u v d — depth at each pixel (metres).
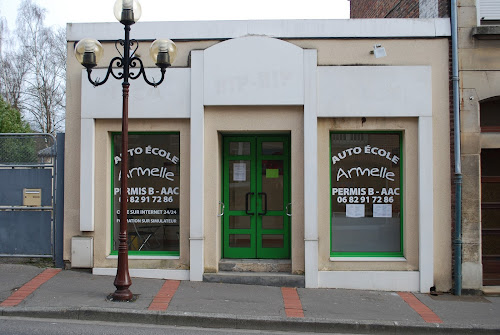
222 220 9.20
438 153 8.45
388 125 8.54
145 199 8.86
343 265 8.45
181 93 8.55
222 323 6.64
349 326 6.62
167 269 8.56
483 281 8.66
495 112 8.72
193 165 8.48
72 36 8.75
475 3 8.50
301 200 8.52
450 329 6.63
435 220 8.42
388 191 8.72
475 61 8.45
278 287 8.33
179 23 8.63
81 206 8.57
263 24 8.56
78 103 8.75
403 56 8.50
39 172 9.05
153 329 6.38
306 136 8.40
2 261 9.04
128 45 7.18
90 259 8.59
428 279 8.34
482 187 8.76
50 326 6.32
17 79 31.05
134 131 8.76
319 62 8.52
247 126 8.59
